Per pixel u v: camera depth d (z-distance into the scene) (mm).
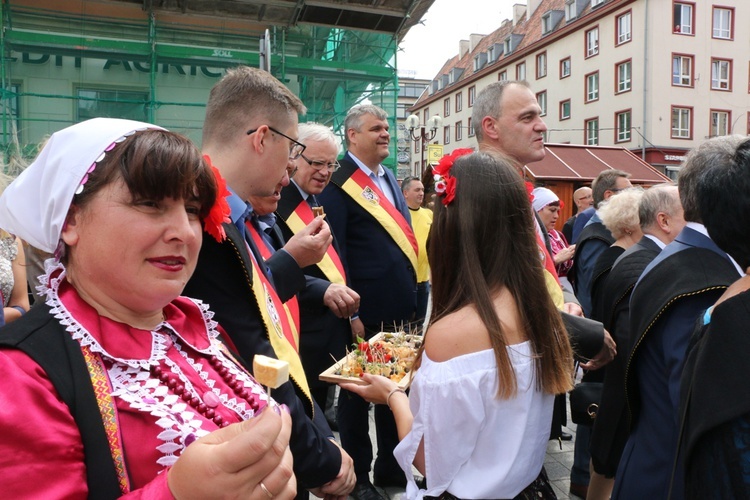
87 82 12164
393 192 3854
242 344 1503
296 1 12852
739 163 1279
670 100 27172
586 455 3227
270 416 801
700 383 1196
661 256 2064
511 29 41156
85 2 12086
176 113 12711
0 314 1914
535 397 1485
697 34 27422
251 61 13258
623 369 2379
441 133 48281
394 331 3527
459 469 1446
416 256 3635
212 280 1501
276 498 818
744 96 28281
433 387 1435
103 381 900
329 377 2207
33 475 779
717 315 1224
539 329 1492
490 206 1526
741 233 1271
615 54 28875
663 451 1966
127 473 859
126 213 933
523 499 1498
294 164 2943
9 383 804
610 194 5527
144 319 1057
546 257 2648
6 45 11383
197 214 1104
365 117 3535
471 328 1442
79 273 979
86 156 940
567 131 32562
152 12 12398
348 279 3471
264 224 2367
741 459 1108
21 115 11609
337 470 1560
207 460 766
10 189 1003
